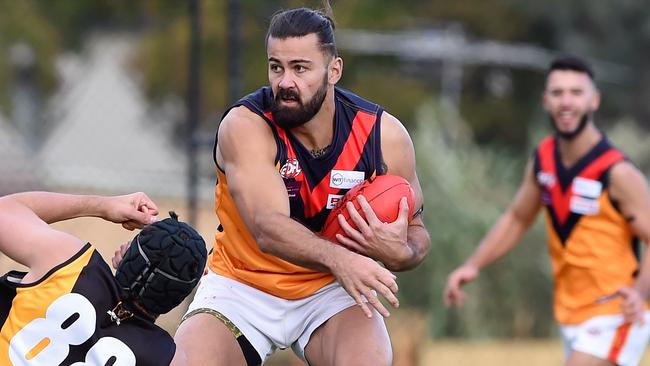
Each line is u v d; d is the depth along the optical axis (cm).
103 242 2731
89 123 5012
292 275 1716
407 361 3366
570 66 2380
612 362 2353
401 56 6612
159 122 6222
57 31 6788
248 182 1570
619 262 2361
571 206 2394
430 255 4112
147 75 6241
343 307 1717
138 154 5650
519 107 7488
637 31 7525
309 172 1619
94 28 7056
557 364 3547
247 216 1572
